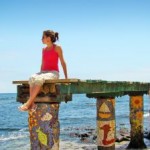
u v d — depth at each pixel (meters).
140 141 17.28
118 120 47.94
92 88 9.10
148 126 30.69
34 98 6.77
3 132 37.03
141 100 17.00
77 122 48.19
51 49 7.24
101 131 11.30
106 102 11.27
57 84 6.97
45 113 6.89
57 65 7.30
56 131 6.99
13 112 77.94
